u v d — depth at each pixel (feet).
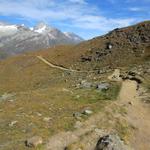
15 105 138.82
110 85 196.65
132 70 283.38
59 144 97.55
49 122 112.98
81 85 206.90
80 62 505.25
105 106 139.33
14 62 615.57
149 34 488.02
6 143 93.25
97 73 323.98
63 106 137.39
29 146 92.22
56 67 515.91
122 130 120.26
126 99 167.94
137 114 146.30
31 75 492.13
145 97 179.22
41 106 135.64
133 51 439.63
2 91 413.80
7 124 109.60
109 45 514.68
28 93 178.60
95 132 110.32
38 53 654.94
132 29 545.44
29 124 109.50
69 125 111.86
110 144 99.25
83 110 130.62
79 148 97.09
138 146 112.16
